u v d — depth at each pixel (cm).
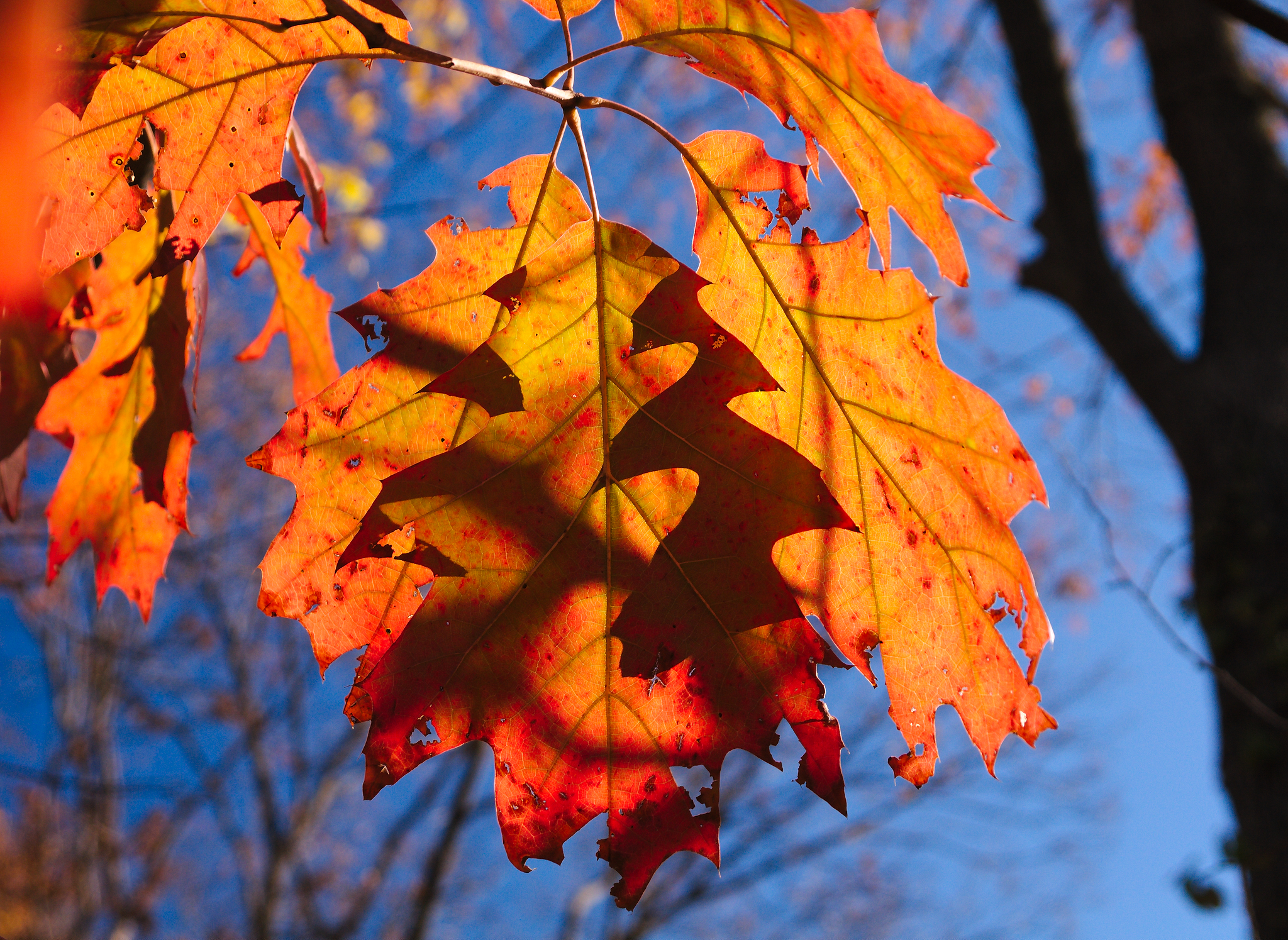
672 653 58
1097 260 150
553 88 59
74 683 305
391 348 59
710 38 59
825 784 57
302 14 58
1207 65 133
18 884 334
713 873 308
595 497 58
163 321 66
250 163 59
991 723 60
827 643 58
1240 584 100
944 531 60
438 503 58
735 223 60
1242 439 110
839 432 60
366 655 58
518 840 57
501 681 58
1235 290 124
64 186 58
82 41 56
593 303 59
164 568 67
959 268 61
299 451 58
